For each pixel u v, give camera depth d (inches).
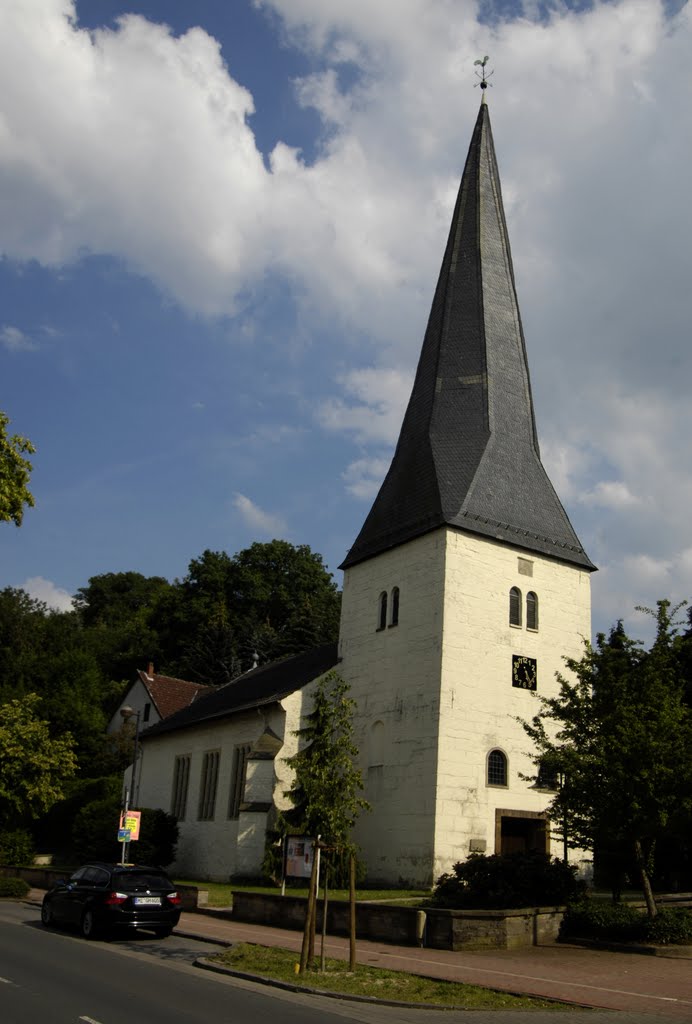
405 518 1332.4
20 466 899.4
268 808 1277.1
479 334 1444.4
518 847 1188.5
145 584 3902.6
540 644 1278.3
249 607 2910.9
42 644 2933.1
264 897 908.0
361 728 1296.8
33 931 800.9
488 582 1250.0
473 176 1584.6
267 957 640.4
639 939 748.6
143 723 2308.1
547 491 1390.3
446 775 1131.3
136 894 765.9
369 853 1203.9
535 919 762.2
